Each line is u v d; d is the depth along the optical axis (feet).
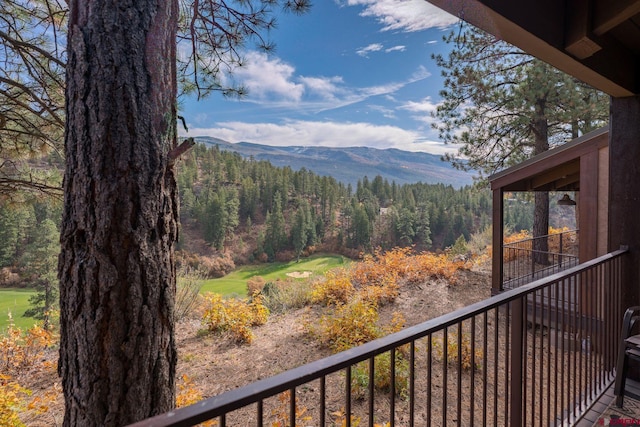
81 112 6.72
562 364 6.87
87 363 6.73
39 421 11.92
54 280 49.03
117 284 6.75
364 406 12.26
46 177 14.23
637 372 8.56
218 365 15.97
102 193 6.67
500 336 17.35
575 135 31.14
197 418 2.31
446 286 26.86
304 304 25.79
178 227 8.03
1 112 12.76
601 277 8.45
